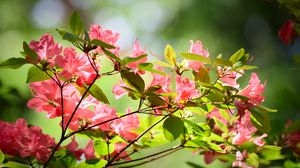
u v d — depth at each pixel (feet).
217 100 4.29
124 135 4.41
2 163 4.36
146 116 4.51
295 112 5.65
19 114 6.68
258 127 4.38
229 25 9.87
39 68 4.18
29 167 4.46
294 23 4.93
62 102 4.23
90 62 4.13
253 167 4.62
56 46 4.21
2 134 4.38
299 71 9.39
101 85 7.50
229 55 9.73
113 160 4.47
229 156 4.79
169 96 4.30
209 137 4.49
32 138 4.38
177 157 8.21
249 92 4.39
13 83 8.06
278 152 4.95
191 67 4.41
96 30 4.22
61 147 4.55
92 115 4.32
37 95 4.33
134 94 4.26
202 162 8.18
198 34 9.75
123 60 4.07
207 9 9.87
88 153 4.66
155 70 4.17
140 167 7.86
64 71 4.17
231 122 4.60
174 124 4.27
